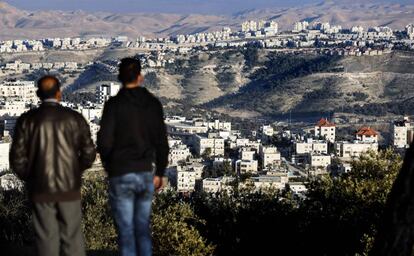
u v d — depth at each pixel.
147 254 15.61
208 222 40.97
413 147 14.16
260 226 39.00
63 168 15.34
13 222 39.16
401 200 14.21
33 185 15.32
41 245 15.31
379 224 14.84
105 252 27.58
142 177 15.34
